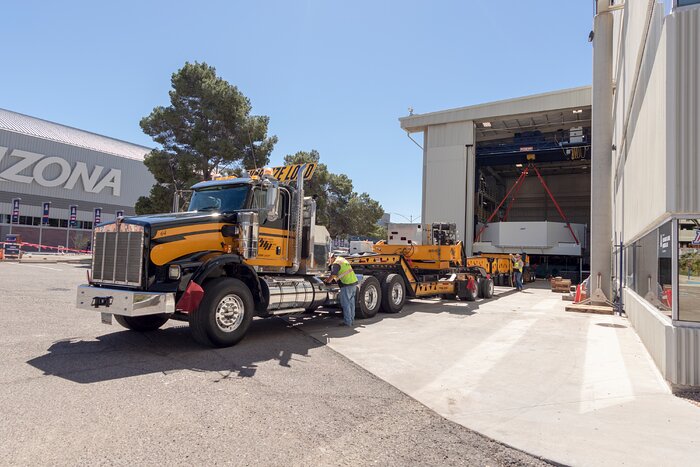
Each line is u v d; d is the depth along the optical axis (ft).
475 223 115.65
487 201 136.15
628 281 38.29
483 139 122.21
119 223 22.82
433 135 109.50
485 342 26.91
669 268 20.01
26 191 153.17
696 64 18.53
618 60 46.83
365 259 43.52
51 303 36.01
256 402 15.29
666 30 19.11
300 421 13.78
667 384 18.70
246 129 105.50
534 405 15.88
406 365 21.02
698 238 18.81
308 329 30.09
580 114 100.01
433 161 108.58
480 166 121.80
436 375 19.48
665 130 19.11
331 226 168.96
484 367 21.02
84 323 28.66
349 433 13.04
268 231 27.61
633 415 14.96
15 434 11.93
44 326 27.04
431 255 47.88
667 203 18.85
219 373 18.62
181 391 16.08
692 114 18.52
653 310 24.14
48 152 159.43
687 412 15.34
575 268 106.01
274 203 26.17
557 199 150.41
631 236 34.17
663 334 19.62
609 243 48.78
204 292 22.62
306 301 29.37
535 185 153.28
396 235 50.29
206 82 103.45
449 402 16.08
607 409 15.53
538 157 114.32
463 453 11.96
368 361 21.58
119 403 14.60
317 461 11.17
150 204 105.91
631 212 34.35
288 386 17.24
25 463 10.34
